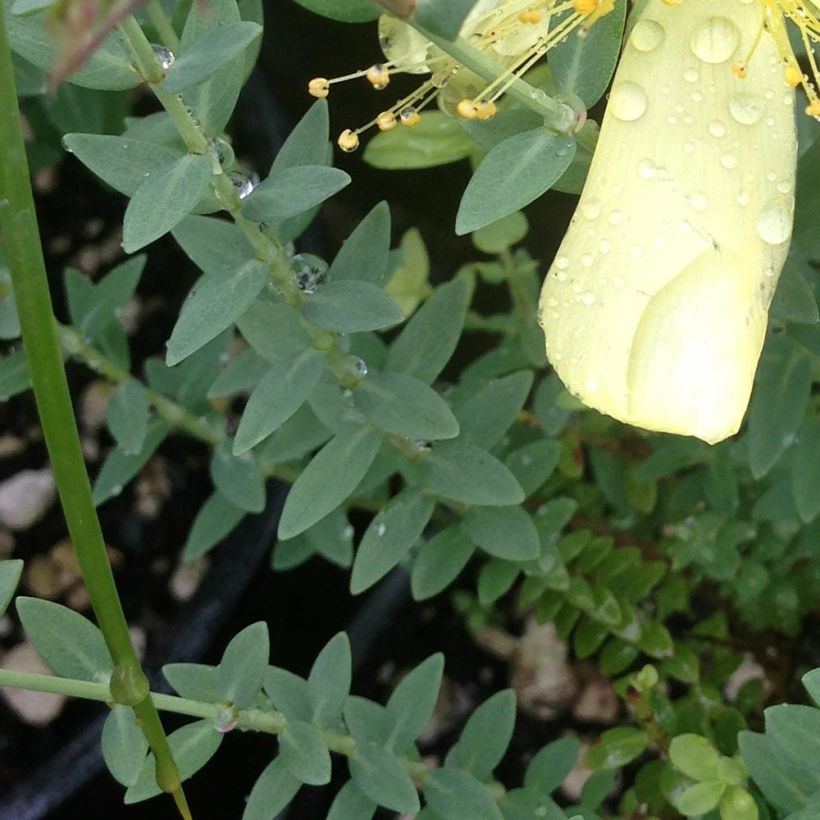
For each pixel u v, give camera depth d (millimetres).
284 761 105
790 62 90
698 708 135
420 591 125
